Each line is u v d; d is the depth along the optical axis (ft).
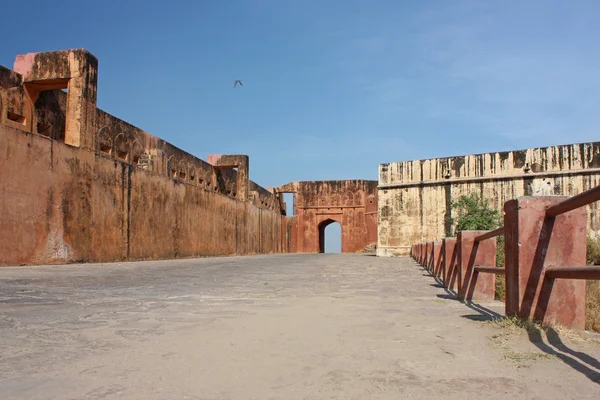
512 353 8.93
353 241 128.26
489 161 72.74
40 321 12.64
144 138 59.31
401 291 21.21
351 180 130.00
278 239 125.29
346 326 12.01
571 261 11.05
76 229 43.80
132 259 54.29
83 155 44.88
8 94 40.37
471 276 17.83
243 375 7.86
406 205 79.97
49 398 6.73
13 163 36.55
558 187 67.10
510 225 11.85
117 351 9.43
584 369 7.85
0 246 35.27
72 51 43.75
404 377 7.68
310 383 7.45
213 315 13.80
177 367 8.32
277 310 14.83
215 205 82.94
